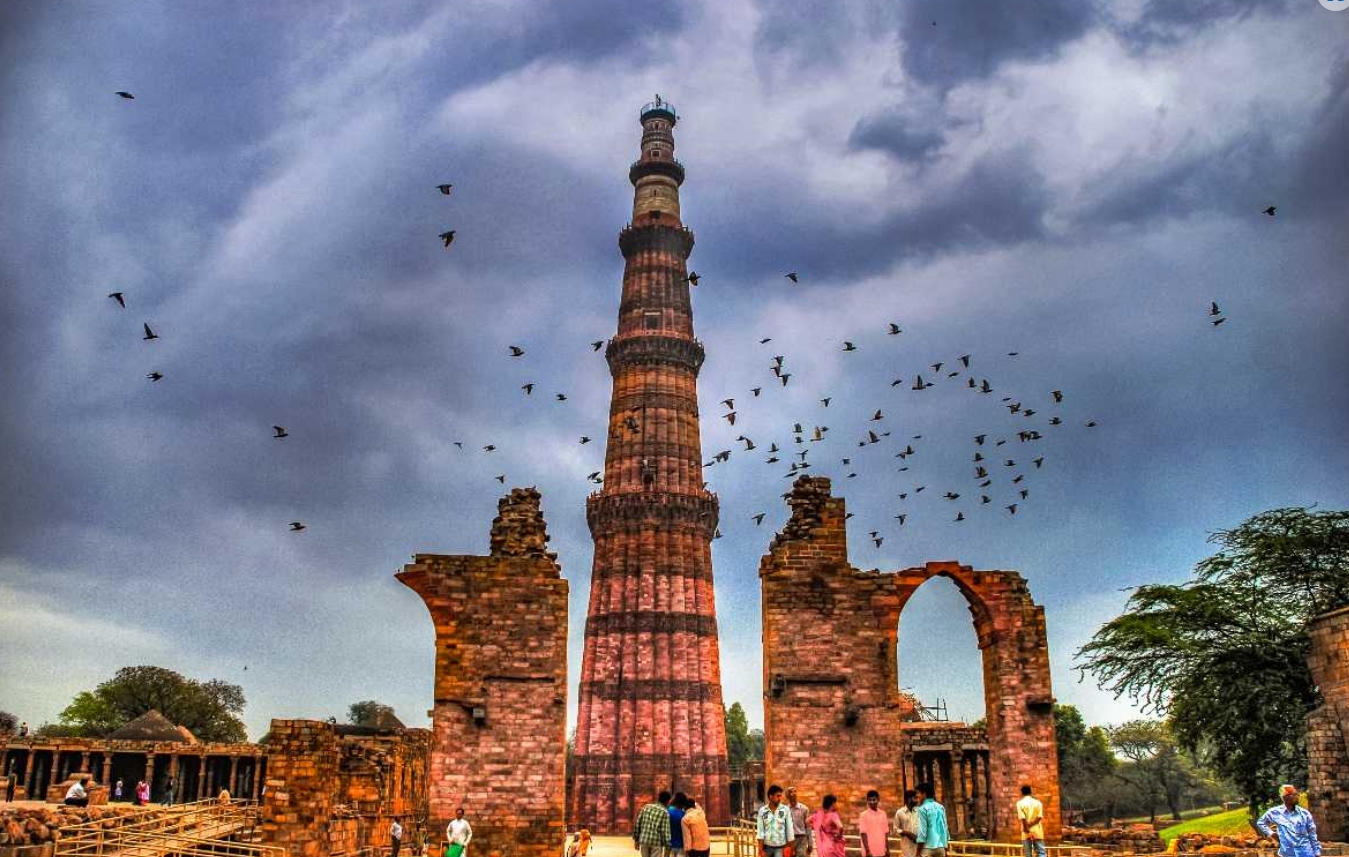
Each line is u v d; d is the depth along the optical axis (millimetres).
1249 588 57344
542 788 37406
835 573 40906
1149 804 127000
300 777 40688
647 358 99438
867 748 39094
